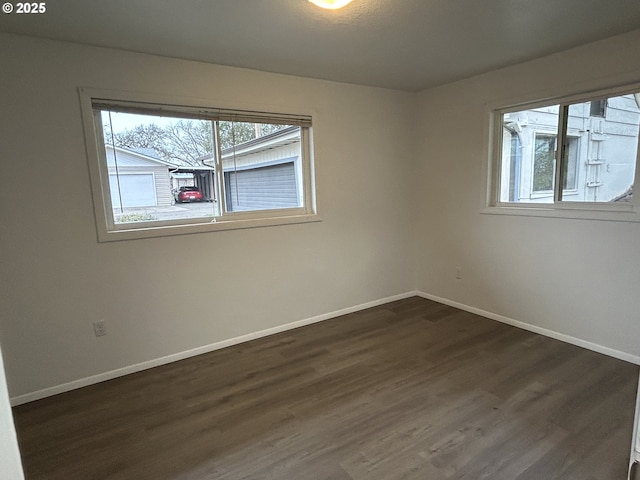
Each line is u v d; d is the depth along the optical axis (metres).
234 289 3.22
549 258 3.13
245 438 2.03
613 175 2.75
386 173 4.04
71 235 2.53
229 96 3.03
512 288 3.44
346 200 3.78
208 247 3.06
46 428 2.17
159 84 2.74
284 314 3.51
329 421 2.15
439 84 3.77
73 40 2.40
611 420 2.07
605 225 2.76
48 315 2.50
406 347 3.07
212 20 2.17
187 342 3.04
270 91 3.22
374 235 4.04
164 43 2.50
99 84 2.54
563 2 2.08
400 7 2.08
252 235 3.26
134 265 2.77
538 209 3.18
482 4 2.07
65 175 2.48
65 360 2.58
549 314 3.18
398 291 4.32
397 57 2.90
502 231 3.46
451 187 3.87
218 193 3.14
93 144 2.54
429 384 2.50
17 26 2.16
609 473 1.71
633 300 2.67
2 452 0.47
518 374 2.59
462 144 3.70
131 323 2.79
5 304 2.37
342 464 1.82
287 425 2.13
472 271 3.78
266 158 3.35
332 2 1.92
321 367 2.79
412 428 2.06
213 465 1.84
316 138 3.52
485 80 3.41
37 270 2.45
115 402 2.42
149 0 1.91
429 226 4.17
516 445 1.91
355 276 3.95
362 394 2.41
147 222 2.86
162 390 2.55
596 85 2.70
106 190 2.69
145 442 2.03
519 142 3.34
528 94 3.11
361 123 3.78
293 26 2.28
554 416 2.12
